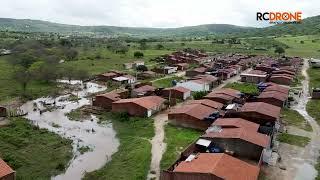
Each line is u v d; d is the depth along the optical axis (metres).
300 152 57.03
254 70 142.50
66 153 60.00
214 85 120.19
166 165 51.75
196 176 41.16
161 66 158.75
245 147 53.00
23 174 51.12
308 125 72.25
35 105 93.69
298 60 189.00
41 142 64.56
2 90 107.44
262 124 65.62
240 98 87.81
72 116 83.19
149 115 79.38
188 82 108.25
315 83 124.94
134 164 53.56
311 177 48.19
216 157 44.66
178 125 71.56
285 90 94.38
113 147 63.31
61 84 121.88
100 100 89.00
